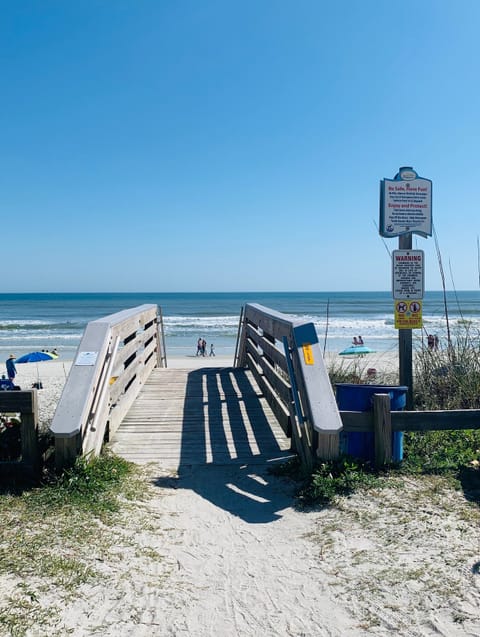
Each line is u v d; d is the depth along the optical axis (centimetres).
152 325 1103
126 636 274
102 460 518
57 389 1659
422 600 304
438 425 506
